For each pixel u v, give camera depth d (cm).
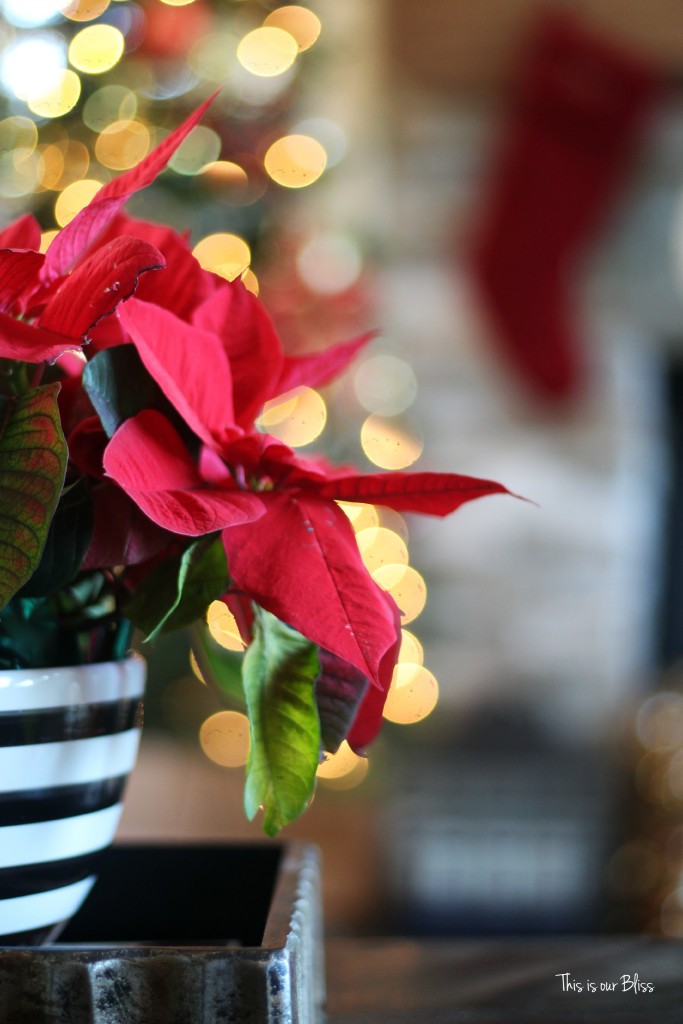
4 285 100
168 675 393
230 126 325
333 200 592
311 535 100
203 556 103
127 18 291
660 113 557
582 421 595
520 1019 122
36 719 104
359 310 388
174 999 99
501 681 597
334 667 106
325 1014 124
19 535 97
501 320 566
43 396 98
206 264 332
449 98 587
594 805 481
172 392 100
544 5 552
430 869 471
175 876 128
